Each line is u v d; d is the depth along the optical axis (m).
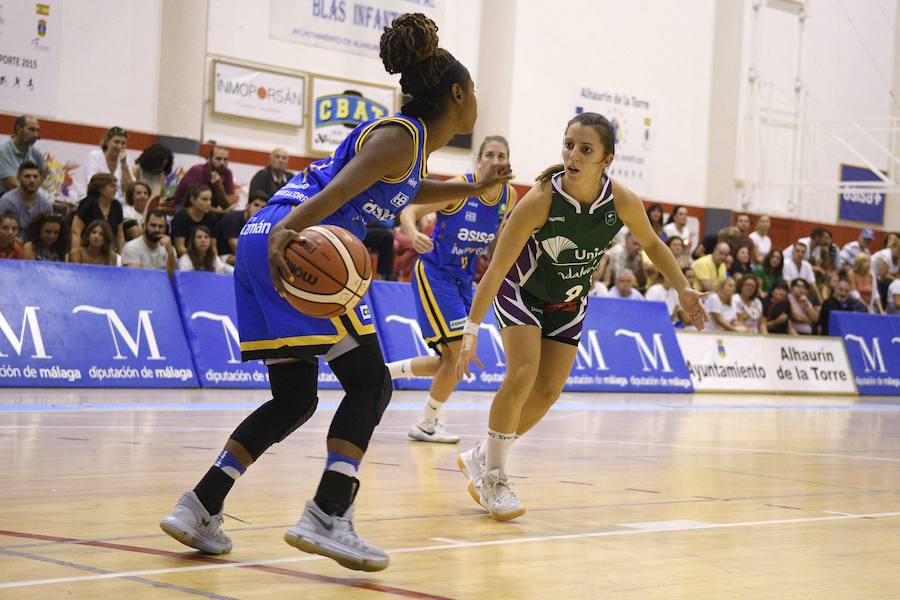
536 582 2.81
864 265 15.74
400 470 5.17
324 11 13.73
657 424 8.62
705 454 6.50
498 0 15.30
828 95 19.39
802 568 3.14
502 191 6.61
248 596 2.52
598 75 16.34
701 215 17.84
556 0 15.73
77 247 9.53
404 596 2.59
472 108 3.11
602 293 12.60
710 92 17.84
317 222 2.80
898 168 20.20
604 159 3.78
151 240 9.75
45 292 8.80
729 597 2.72
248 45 13.20
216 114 12.95
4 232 9.02
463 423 7.93
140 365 9.15
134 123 12.42
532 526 3.74
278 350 2.94
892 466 6.28
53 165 11.87
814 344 14.45
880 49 20.05
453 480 4.88
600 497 4.52
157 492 4.05
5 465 4.63
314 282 2.72
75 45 11.97
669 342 12.80
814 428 9.01
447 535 3.50
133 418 6.92
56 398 7.93
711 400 11.95
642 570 3.02
